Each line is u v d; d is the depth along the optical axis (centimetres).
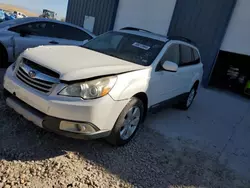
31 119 321
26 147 334
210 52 1112
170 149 421
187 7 1166
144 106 415
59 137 372
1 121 380
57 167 307
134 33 505
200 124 587
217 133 557
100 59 385
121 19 1401
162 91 461
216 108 782
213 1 1097
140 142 416
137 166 350
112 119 336
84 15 1568
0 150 316
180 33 1195
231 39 1070
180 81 537
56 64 327
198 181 353
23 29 659
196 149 446
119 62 391
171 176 349
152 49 457
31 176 283
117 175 321
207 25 1118
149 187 315
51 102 302
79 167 318
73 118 304
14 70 359
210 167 397
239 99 1038
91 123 312
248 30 1026
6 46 634
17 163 300
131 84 355
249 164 443
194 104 769
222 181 368
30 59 340
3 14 1884
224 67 1273
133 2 1345
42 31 690
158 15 1261
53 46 421
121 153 370
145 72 395
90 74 317
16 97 346
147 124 501
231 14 1060
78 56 377
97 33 1498
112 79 332
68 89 305
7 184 262
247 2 1023
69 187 279
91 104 305
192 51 609
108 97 319
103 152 360
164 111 611
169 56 483
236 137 562
